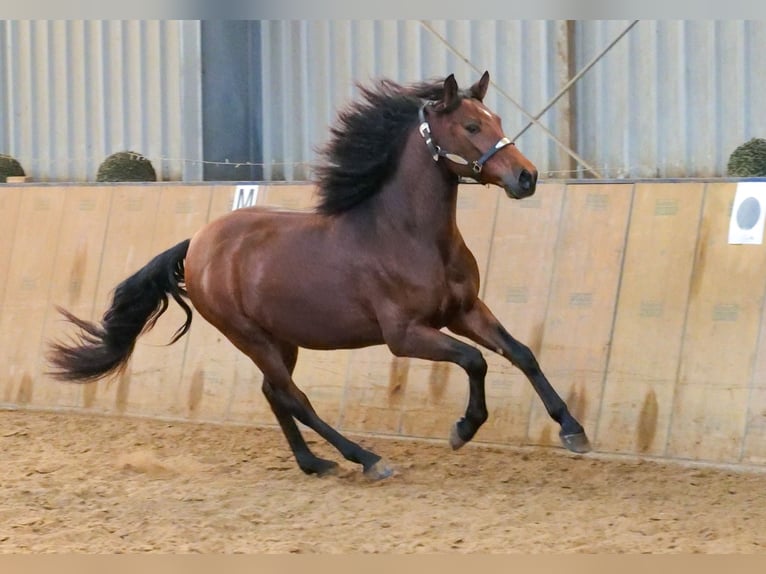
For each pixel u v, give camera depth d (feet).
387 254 28.50
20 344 46.06
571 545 23.77
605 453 33.47
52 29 62.03
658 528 25.20
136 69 59.52
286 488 30.37
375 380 37.83
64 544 24.76
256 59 56.70
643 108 46.96
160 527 26.25
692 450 32.22
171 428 40.24
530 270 36.35
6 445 37.76
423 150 28.19
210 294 31.63
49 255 46.32
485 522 25.99
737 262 32.96
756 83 44.60
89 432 39.91
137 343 43.16
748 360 32.01
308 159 55.62
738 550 23.11
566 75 48.29
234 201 42.50
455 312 28.78
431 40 51.78
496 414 35.50
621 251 34.94
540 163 49.11
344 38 54.24
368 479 30.94
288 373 31.63
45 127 62.75
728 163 44.34
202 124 56.54
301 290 29.63
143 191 44.80
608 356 34.19
